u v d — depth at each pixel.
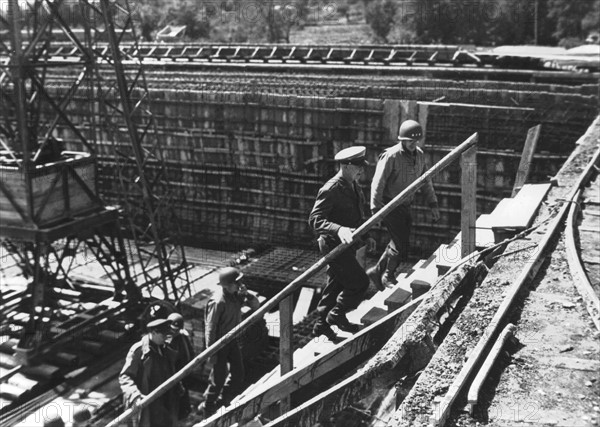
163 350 7.53
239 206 23.14
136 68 28.58
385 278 7.62
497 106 18.75
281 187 22.25
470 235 6.21
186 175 24.17
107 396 13.12
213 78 26.16
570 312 5.34
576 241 6.95
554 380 4.39
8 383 13.52
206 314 8.61
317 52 28.42
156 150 24.59
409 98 20.52
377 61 26.09
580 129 17.70
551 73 21.50
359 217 6.34
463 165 6.07
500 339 4.73
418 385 4.30
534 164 18.00
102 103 17.16
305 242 21.75
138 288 17.20
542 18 35.28
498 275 5.93
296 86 22.86
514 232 6.91
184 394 8.00
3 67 14.10
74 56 29.70
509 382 4.39
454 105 18.53
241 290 8.70
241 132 22.70
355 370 5.91
